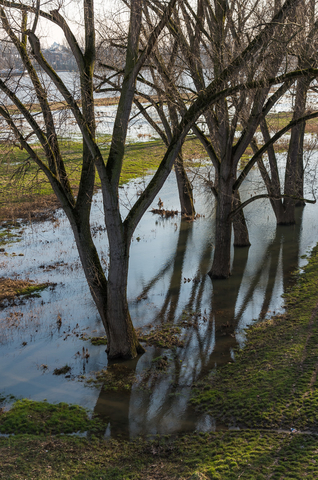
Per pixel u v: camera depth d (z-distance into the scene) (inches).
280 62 455.8
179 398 335.3
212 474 227.1
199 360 393.7
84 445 280.1
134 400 336.2
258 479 215.9
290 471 219.6
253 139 762.8
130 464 256.4
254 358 378.9
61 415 315.6
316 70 411.8
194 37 526.0
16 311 516.4
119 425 303.7
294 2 390.0
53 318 499.8
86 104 367.6
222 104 515.2
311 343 379.2
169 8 338.3
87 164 388.2
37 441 283.6
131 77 353.7
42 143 379.2
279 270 610.5
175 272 631.8
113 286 387.9
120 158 366.3
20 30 334.0
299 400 295.6
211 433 281.1
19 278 609.0
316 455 230.7
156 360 399.2
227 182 565.0
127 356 404.5
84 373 382.3
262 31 385.7
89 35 363.9
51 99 375.6
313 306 469.7
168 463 253.1
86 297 555.5
